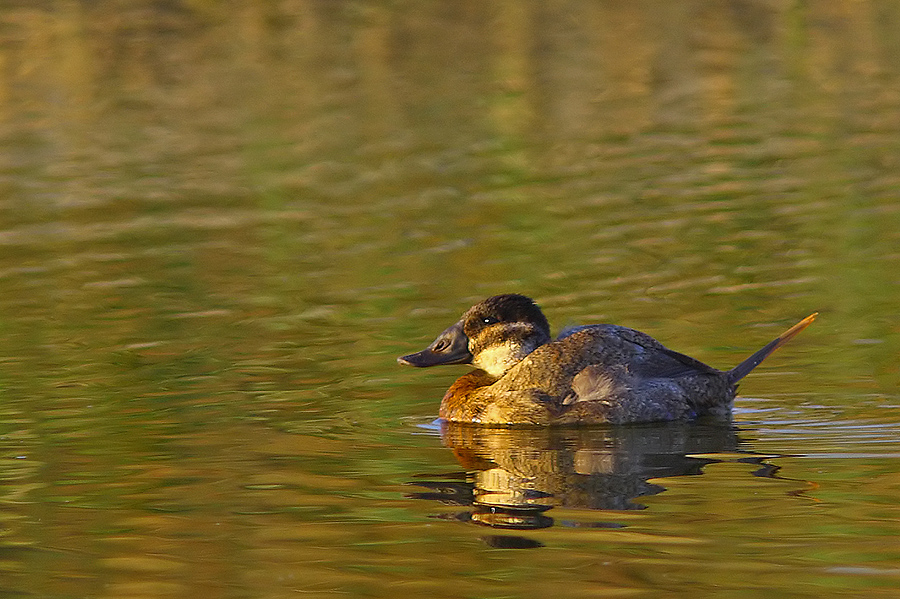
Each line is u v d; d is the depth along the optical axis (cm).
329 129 2364
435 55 2791
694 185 1948
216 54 2744
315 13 2967
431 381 1223
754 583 738
